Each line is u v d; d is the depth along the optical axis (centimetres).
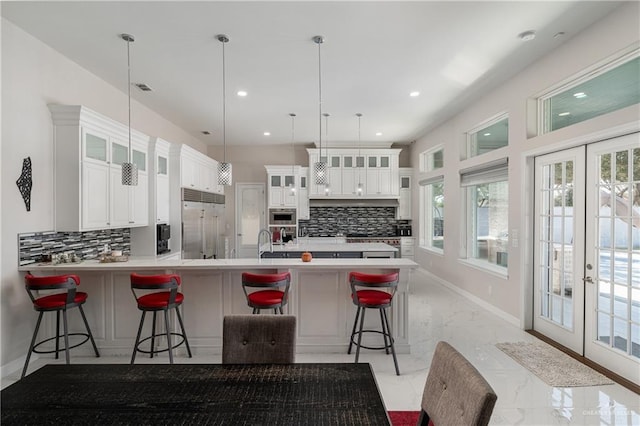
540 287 392
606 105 301
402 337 350
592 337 318
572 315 343
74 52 351
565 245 354
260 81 430
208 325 351
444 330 407
